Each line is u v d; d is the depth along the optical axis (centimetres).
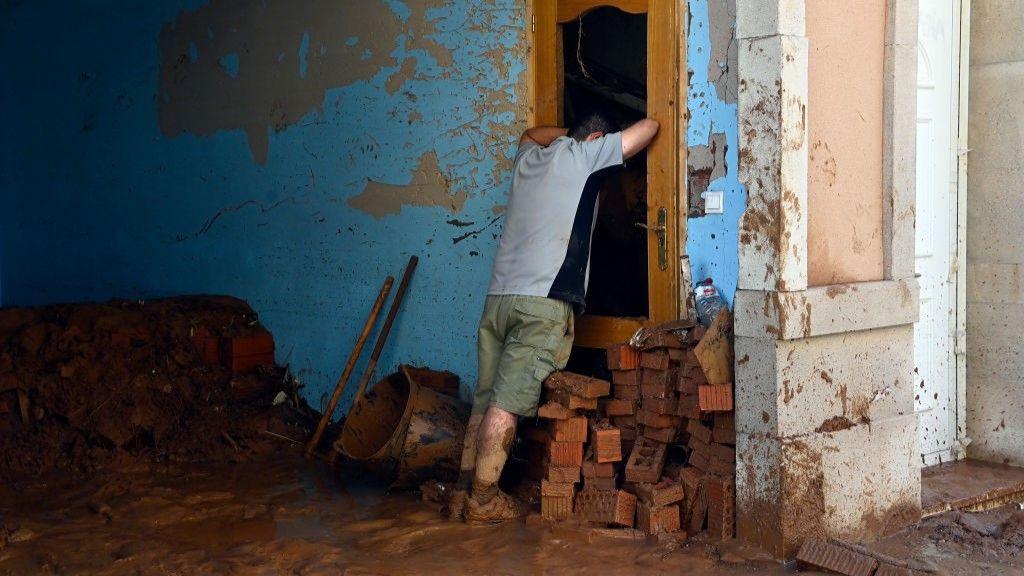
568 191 484
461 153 573
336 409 641
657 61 484
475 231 570
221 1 700
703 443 462
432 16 580
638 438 480
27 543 455
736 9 437
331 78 636
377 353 597
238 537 464
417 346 600
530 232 488
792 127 424
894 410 476
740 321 438
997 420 565
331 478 561
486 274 567
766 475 430
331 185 643
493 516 477
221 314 679
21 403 595
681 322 465
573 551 439
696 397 457
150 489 536
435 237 589
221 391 648
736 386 441
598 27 561
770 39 422
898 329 476
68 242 839
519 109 547
